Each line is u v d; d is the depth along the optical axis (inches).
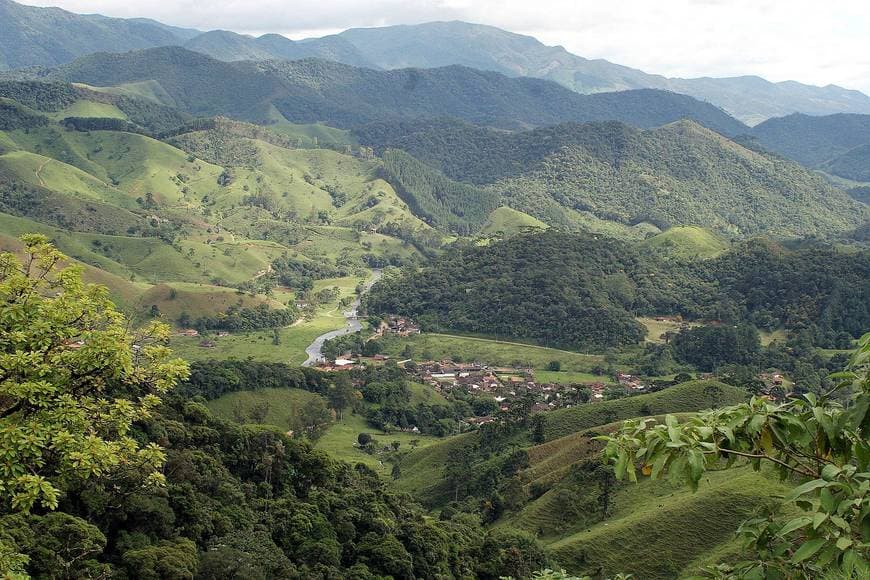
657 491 2797.7
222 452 2384.4
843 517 299.3
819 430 331.3
